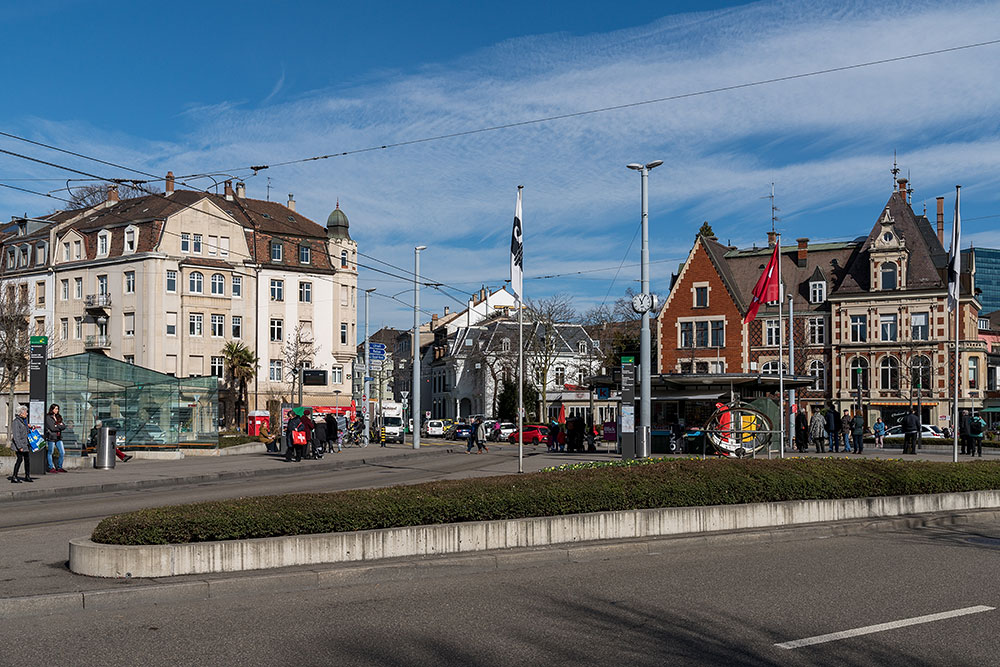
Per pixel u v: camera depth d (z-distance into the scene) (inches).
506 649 300.4
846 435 1700.3
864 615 349.4
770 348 2748.5
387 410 2775.6
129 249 2741.1
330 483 996.6
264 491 884.6
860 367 2628.0
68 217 3142.2
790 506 580.4
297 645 304.2
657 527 526.0
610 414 2987.2
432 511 459.8
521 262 953.5
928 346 2559.1
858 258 2699.3
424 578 424.8
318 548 419.2
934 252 2751.0
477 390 3878.0
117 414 1434.5
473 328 4074.8
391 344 5920.3
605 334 3540.8
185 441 1565.0
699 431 1400.1
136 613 350.0
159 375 1487.5
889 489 638.5
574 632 323.0
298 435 1411.2
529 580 420.5
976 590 397.1
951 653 296.0
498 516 481.4
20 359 2519.7
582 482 526.9
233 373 2679.6
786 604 369.1
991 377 3083.2
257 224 2913.4
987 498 689.6
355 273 3102.9
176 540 399.5
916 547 524.7
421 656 292.0
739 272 2903.5
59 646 302.7
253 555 404.5
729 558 485.1
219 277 2775.6
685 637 316.2
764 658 290.5
